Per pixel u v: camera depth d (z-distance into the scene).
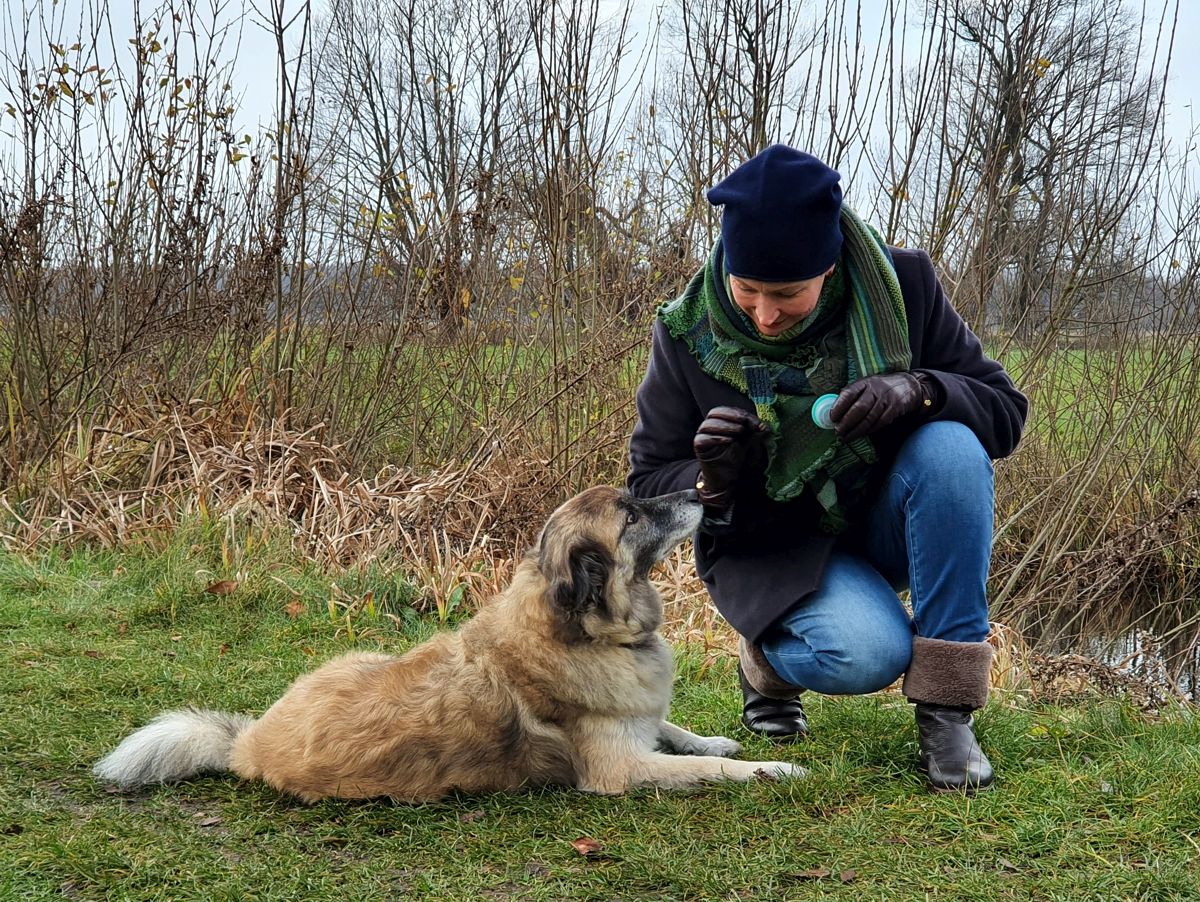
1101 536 6.77
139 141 7.67
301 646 5.07
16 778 3.39
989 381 3.21
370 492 6.76
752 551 3.35
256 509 6.63
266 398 7.69
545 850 2.88
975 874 2.59
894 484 3.15
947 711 3.15
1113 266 7.33
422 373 8.02
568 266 7.34
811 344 3.07
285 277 8.48
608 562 3.37
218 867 2.79
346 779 3.23
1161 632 6.68
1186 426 7.75
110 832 3.00
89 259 7.83
